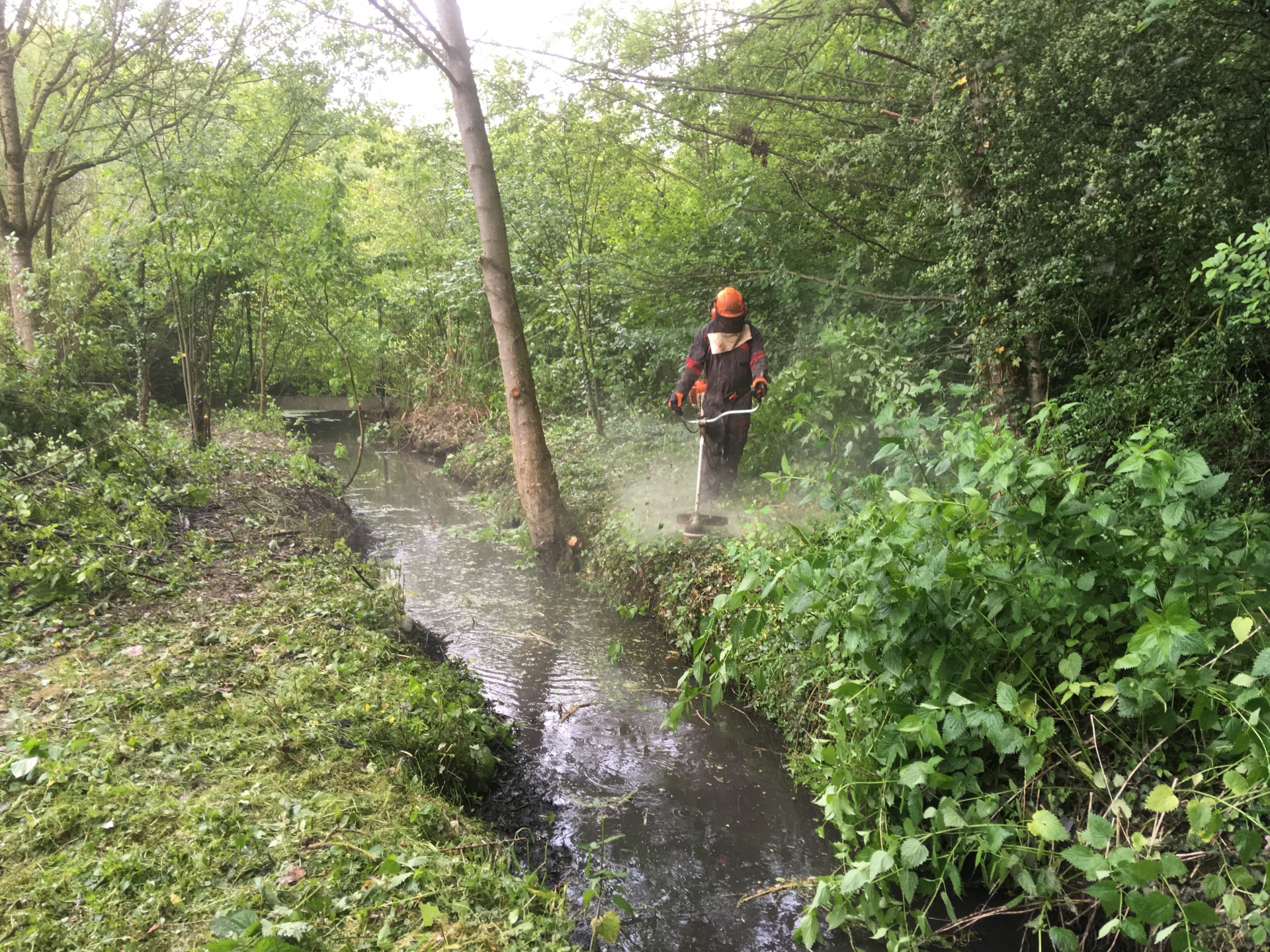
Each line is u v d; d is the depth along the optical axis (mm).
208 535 6711
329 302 11383
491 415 14797
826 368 6992
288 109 12969
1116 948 2779
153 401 14438
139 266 10109
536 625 6574
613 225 11344
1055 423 4898
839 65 9328
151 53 12414
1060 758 3141
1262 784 2445
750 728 4883
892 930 3049
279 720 3680
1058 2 5020
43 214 14844
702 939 3098
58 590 4953
